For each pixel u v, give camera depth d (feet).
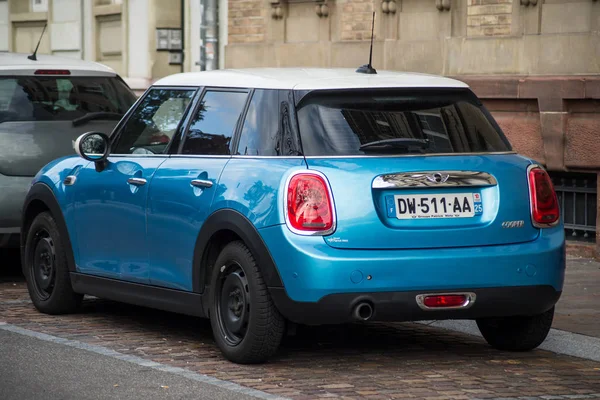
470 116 33.78
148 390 29.66
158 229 35.50
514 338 35.35
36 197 41.47
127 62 92.79
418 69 65.72
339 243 30.73
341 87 32.73
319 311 30.76
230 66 79.36
